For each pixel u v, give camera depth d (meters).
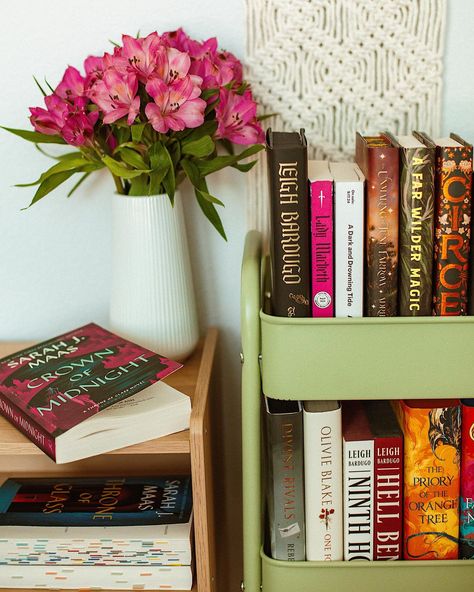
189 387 1.08
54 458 0.92
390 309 0.95
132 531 1.06
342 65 1.14
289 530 1.03
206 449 1.03
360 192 0.92
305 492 1.02
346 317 0.95
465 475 1.01
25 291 1.28
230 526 1.38
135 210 1.08
